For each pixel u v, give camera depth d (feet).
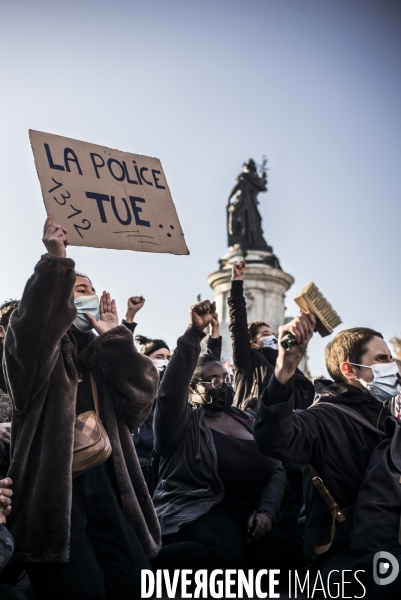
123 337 15.90
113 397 16.10
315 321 14.85
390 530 15.26
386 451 16.10
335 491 16.21
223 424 21.34
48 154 16.71
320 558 16.08
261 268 76.69
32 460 14.60
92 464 14.94
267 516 20.31
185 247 17.74
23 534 14.17
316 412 16.63
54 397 14.96
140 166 17.89
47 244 15.16
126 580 14.85
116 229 16.93
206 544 19.13
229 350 74.43
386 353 17.33
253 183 86.07
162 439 20.12
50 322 14.48
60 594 14.25
